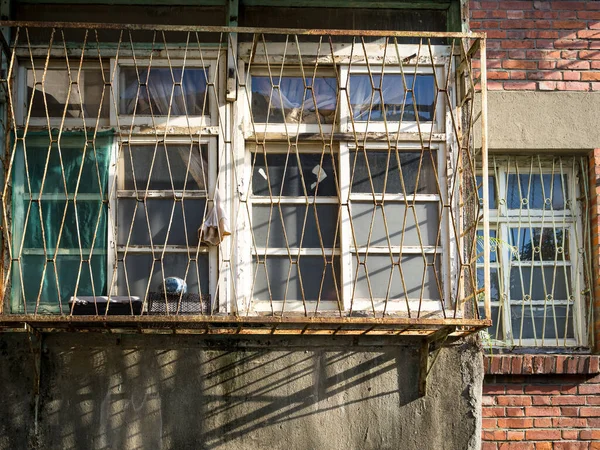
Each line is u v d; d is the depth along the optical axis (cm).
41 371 605
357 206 643
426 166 651
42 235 625
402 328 596
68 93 608
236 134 644
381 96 631
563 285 702
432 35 613
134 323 578
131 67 655
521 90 707
